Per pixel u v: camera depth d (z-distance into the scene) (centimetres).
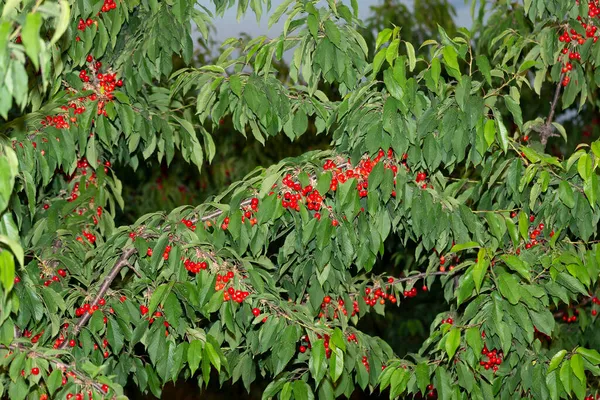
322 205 391
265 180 381
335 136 405
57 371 335
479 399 427
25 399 371
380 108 380
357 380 439
